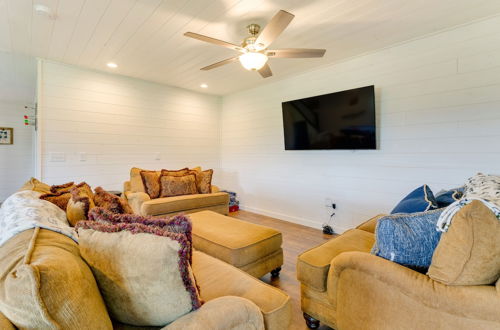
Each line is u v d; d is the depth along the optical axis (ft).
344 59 11.16
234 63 11.71
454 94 8.55
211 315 2.92
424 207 5.24
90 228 3.11
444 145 8.79
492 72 7.87
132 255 2.76
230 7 7.24
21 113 19.30
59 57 10.85
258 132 15.53
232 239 6.79
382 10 7.45
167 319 2.91
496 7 7.32
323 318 5.11
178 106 15.78
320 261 5.23
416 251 3.82
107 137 13.01
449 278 3.33
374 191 10.59
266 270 7.06
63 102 11.64
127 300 2.84
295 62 11.55
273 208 14.76
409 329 3.59
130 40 9.27
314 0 6.96
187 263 2.89
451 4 7.17
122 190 13.51
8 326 2.09
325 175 12.26
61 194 6.27
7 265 2.43
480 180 5.68
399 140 9.82
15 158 19.11
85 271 2.69
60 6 7.20
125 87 13.55
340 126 11.14
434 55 8.91
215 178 17.89
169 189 12.72
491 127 7.91
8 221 3.85
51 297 2.11
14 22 8.01
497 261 3.12
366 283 4.05
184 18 7.82
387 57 10.02
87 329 2.28
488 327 3.06
